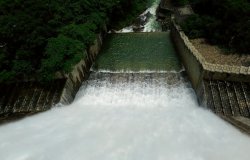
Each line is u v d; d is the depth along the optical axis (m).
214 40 40.97
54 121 32.06
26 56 35.75
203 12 48.12
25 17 37.09
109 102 35.66
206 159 25.56
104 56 44.72
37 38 35.59
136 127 30.16
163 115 32.16
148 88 37.16
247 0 40.56
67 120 32.16
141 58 43.16
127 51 45.38
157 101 35.16
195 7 49.94
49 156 26.84
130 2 57.59
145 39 48.81
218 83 33.00
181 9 51.53
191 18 45.81
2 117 33.56
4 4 39.56
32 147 28.17
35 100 35.00
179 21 47.25
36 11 39.03
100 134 29.41
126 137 28.80
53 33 38.81
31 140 29.19
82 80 39.59
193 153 26.30
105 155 26.61
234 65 35.19
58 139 29.02
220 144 27.20
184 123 30.48
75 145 28.02
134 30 53.50
